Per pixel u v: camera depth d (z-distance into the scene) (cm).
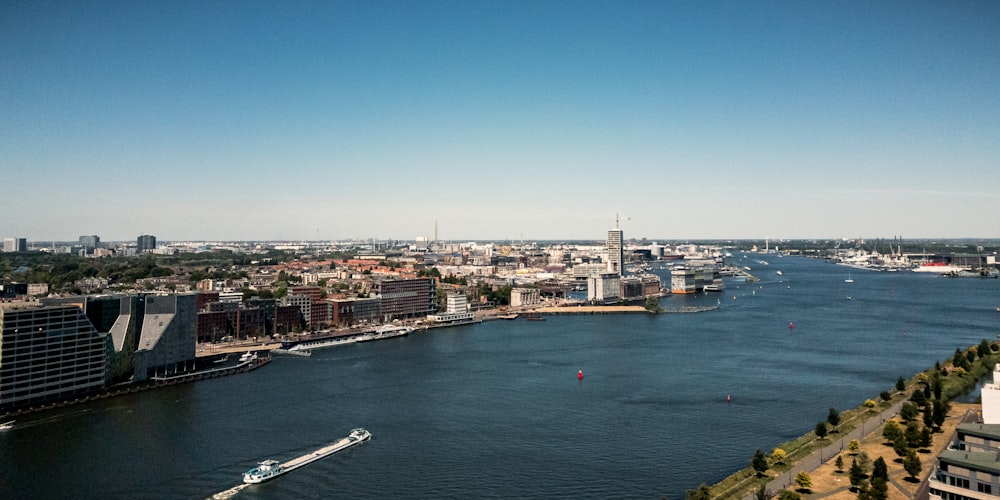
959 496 19975
